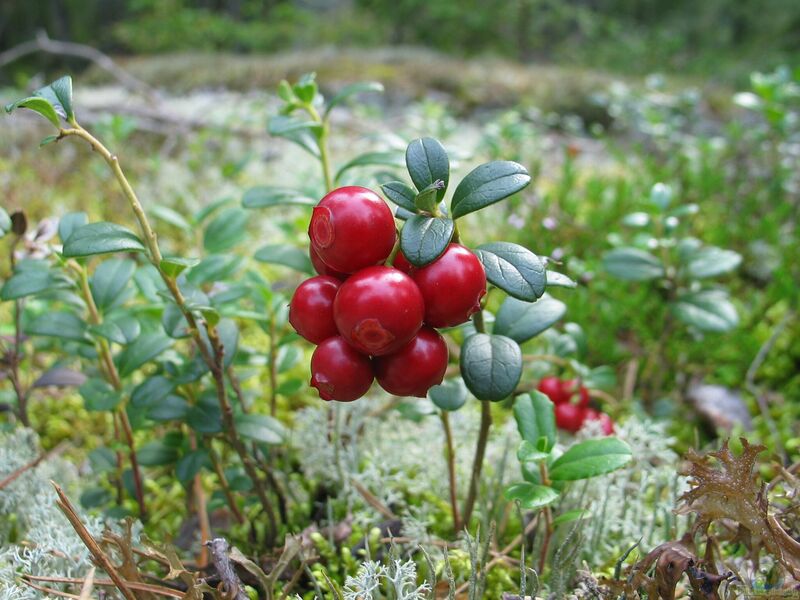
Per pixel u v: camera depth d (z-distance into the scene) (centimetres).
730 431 14
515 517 11
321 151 11
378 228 6
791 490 9
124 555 8
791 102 28
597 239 20
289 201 11
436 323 7
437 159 7
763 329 18
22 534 11
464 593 10
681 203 22
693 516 10
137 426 10
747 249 20
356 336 6
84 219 10
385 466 12
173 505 12
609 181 26
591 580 8
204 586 8
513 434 13
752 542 8
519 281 7
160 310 11
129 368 10
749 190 23
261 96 35
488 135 23
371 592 8
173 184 25
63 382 11
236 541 11
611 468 8
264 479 12
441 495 12
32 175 25
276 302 12
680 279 15
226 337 10
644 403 16
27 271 10
